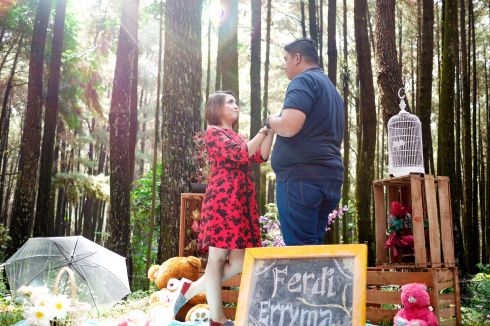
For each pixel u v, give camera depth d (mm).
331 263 2484
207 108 3555
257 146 3236
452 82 8812
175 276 4488
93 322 3916
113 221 9227
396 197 4508
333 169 3156
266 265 2650
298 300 2475
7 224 24969
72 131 25312
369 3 15461
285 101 3123
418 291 3424
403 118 5395
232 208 3312
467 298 6941
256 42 9523
